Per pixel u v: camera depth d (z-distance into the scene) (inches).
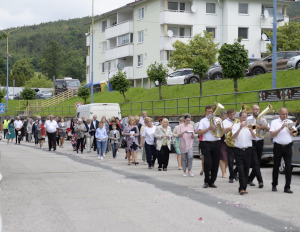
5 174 635.5
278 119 470.0
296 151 623.8
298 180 581.3
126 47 2586.1
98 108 1298.0
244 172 461.4
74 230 307.0
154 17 2402.8
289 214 354.9
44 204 403.9
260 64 1461.6
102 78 2935.5
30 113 2709.2
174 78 1784.0
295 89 965.2
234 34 2370.8
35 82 5251.0
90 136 1085.1
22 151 1126.4
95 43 3029.0
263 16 2397.9
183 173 641.6
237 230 302.4
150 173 650.2
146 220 335.3
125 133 789.9
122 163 813.2
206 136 500.7
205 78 1697.8
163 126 687.1
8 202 414.6
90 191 477.4
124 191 476.1
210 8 2379.4
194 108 1402.6
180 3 2358.5
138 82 2591.0
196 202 409.4
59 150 1173.1
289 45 2252.7
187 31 2375.7
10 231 304.7
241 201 414.9
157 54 2391.7
